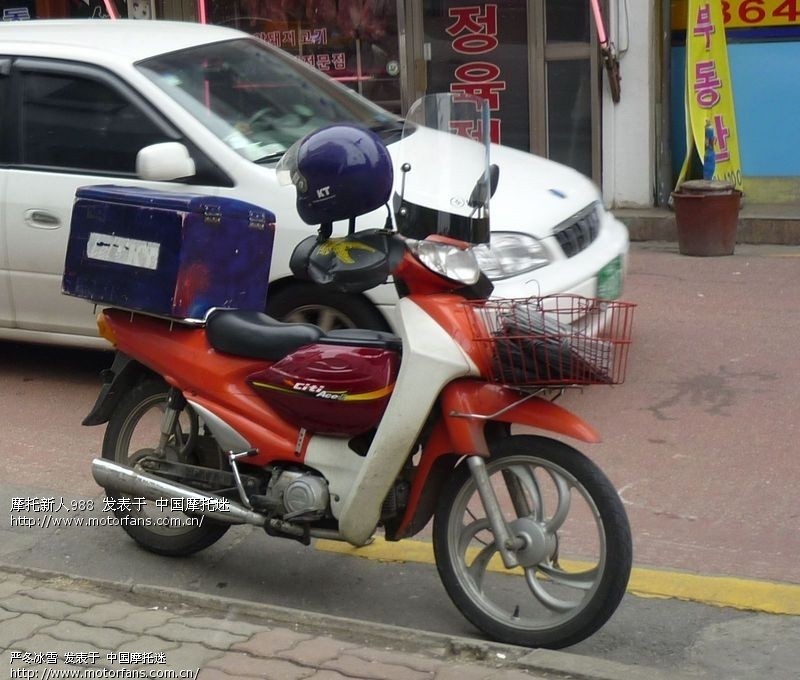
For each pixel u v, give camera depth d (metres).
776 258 10.95
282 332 4.86
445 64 13.28
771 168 12.34
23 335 7.85
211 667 4.20
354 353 4.64
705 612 4.90
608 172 12.50
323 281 4.45
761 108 12.23
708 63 11.92
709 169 12.02
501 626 4.54
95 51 7.54
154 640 4.40
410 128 4.95
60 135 7.51
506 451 4.50
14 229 7.57
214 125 7.22
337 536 4.77
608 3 12.11
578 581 4.50
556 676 4.15
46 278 7.58
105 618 4.59
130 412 5.39
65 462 6.75
